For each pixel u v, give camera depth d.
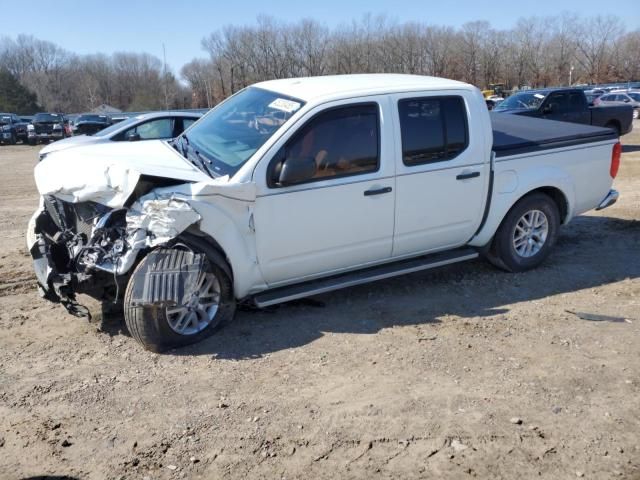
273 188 4.53
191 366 4.23
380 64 69.44
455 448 3.31
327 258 4.92
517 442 3.36
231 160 4.62
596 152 6.25
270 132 4.67
